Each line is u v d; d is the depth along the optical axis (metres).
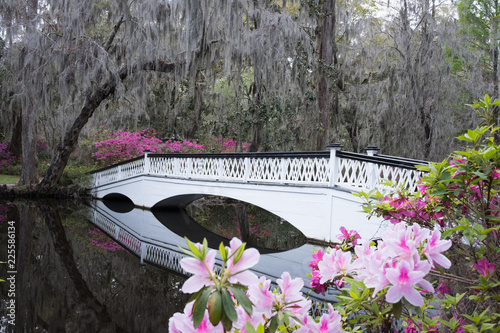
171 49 13.80
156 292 6.29
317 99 16.20
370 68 18.42
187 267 0.95
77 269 7.54
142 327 4.88
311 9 14.42
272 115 15.95
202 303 0.91
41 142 23.11
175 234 10.92
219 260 7.28
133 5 13.64
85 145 19.81
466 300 1.85
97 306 5.62
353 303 1.49
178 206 15.88
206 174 12.25
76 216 13.46
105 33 17.83
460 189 1.87
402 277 1.14
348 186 8.15
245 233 11.32
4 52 15.48
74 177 17.84
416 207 2.18
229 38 13.02
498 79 15.49
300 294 1.18
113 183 16.81
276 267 7.26
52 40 13.45
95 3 13.53
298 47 14.27
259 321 1.11
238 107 17.20
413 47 16.67
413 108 15.95
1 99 18.05
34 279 6.91
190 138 21.38
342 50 18.11
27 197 16.92
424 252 1.27
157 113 21.86
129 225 12.15
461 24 19.47
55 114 16.98
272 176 9.99
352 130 20.39
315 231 8.68
